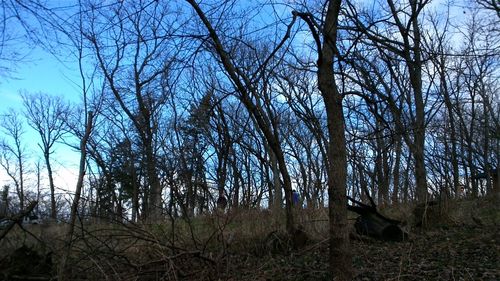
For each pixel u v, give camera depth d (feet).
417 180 44.86
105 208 22.53
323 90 19.48
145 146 66.64
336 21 19.86
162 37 22.11
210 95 33.96
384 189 52.70
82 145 21.71
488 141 117.70
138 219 26.48
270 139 31.14
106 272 20.92
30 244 23.80
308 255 28.09
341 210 18.83
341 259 18.56
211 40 25.14
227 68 25.98
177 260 22.06
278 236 29.89
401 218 39.73
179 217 27.12
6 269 21.43
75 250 21.01
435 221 39.19
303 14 18.95
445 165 85.76
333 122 19.22
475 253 27.50
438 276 22.91
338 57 19.57
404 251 28.37
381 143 60.85
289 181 31.78
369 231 33.83
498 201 48.11
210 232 27.25
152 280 21.52
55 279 21.01
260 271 24.63
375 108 22.76
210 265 21.94
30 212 21.88
